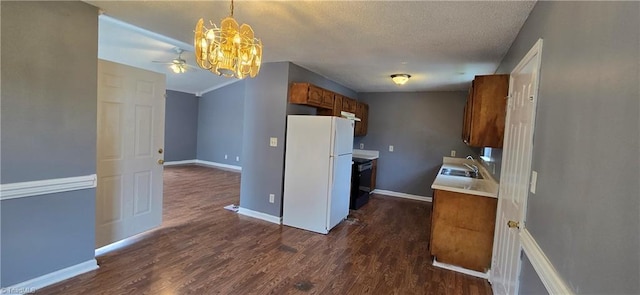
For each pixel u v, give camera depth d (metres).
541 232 1.35
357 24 2.29
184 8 2.13
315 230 3.59
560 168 1.18
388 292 2.30
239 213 4.17
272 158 3.88
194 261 2.65
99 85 2.63
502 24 2.10
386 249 3.13
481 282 2.51
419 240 3.42
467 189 2.68
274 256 2.85
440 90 5.41
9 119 1.83
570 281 1.02
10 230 1.90
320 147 3.56
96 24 2.23
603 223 0.83
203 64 1.91
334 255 2.93
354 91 5.89
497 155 2.90
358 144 6.16
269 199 3.92
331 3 1.93
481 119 2.53
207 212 4.17
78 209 2.24
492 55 2.93
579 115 1.03
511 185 2.02
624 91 0.76
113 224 2.85
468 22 2.11
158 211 3.36
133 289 2.14
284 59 3.60
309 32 2.52
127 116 2.90
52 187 2.06
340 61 3.55
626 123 0.74
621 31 0.79
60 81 2.06
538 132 1.50
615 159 0.79
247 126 4.07
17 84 1.85
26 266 1.98
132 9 2.19
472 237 2.65
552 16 1.39
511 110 2.20
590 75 0.97
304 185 3.65
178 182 6.20
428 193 5.58
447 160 5.43
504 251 2.08
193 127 9.10
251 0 1.95
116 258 2.60
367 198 5.25
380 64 3.59
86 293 2.05
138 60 5.84
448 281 2.51
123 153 2.90
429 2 1.84
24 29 1.86
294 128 3.71
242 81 8.22
